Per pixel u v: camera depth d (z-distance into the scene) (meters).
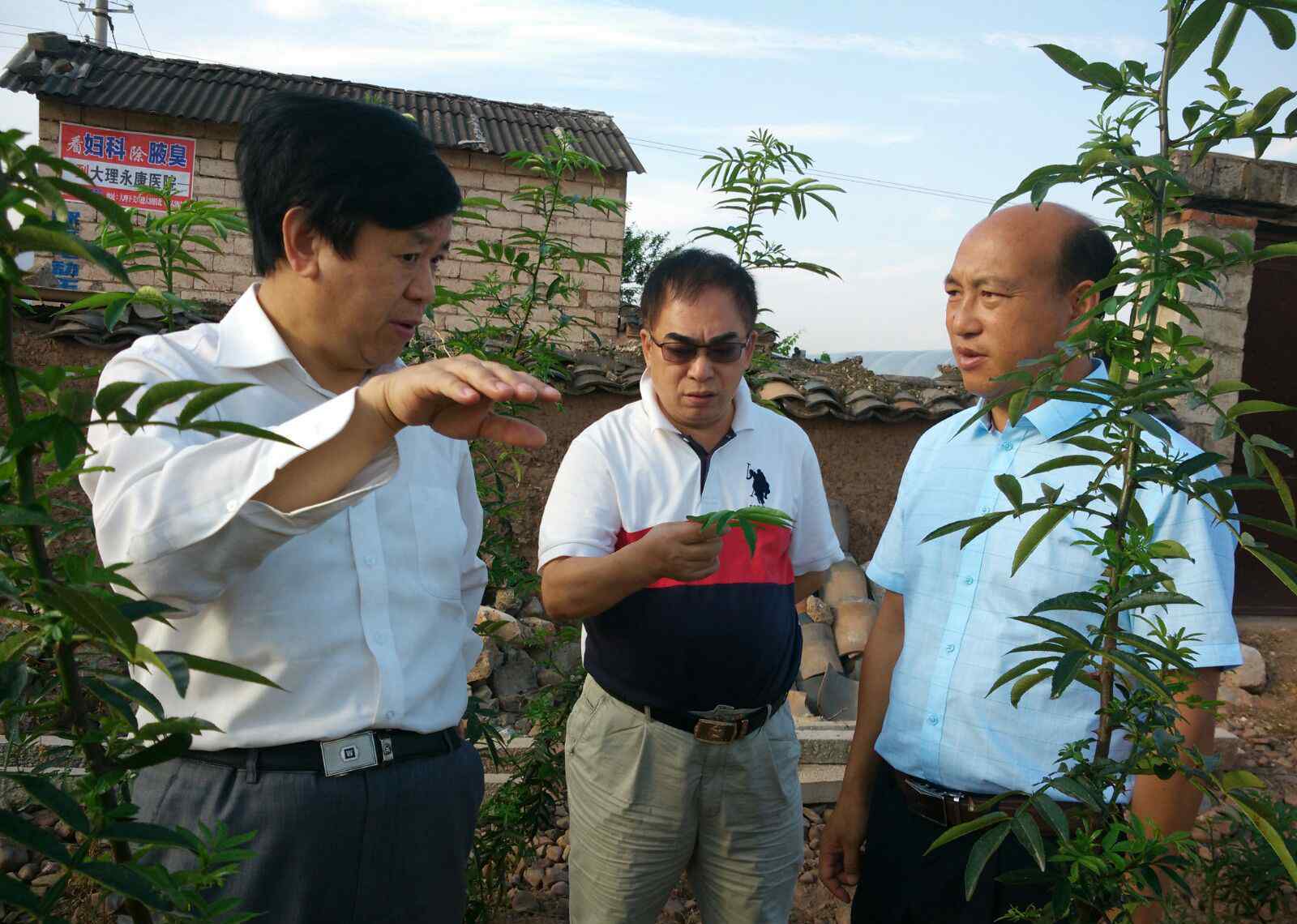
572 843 2.10
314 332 1.42
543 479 5.48
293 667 1.39
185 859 1.36
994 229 1.77
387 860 1.47
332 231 1.32
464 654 1.69
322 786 1.40
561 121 12.06
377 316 1.40
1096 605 1.21
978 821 1.27
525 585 2.96
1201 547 1.62
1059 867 1.43
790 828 2.09
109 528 1.13
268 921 1.39
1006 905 1.71
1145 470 1.18
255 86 10.84
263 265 1.43
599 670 2.01
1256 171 5.56
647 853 1.99
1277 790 4.15
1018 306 1.73
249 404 1.38
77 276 8.64
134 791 1.43
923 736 1.84
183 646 1.39
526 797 2.74
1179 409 5.73
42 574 0.80
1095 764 1.28
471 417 1.06
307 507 1.09
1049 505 1.21
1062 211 1.76
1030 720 1.73
